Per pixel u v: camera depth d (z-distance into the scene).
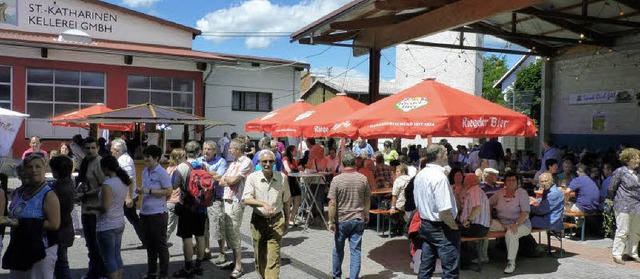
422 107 6.59
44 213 4.38
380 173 10.10
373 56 16.48
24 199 4.39
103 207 5.32
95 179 6.36
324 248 8.16
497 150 13.19
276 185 5.86
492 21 16.80
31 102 18.33
